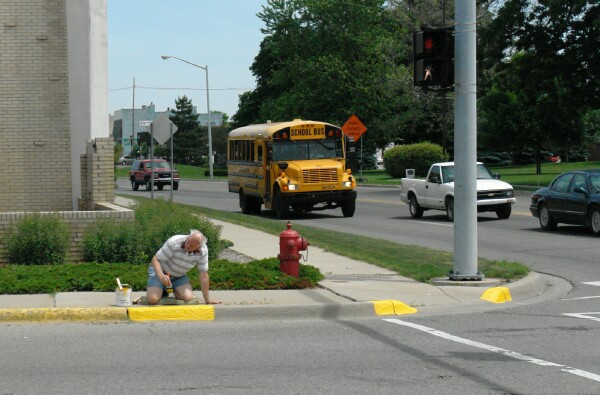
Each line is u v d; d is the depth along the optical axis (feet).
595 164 258.16
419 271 51.60
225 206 139.85
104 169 64.64
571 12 152.46
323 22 256.11
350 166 109.19
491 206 99.09
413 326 37.93
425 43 47.32
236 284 45.91
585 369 28.91
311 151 108.58
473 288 47.01
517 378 27.76
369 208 127.54
